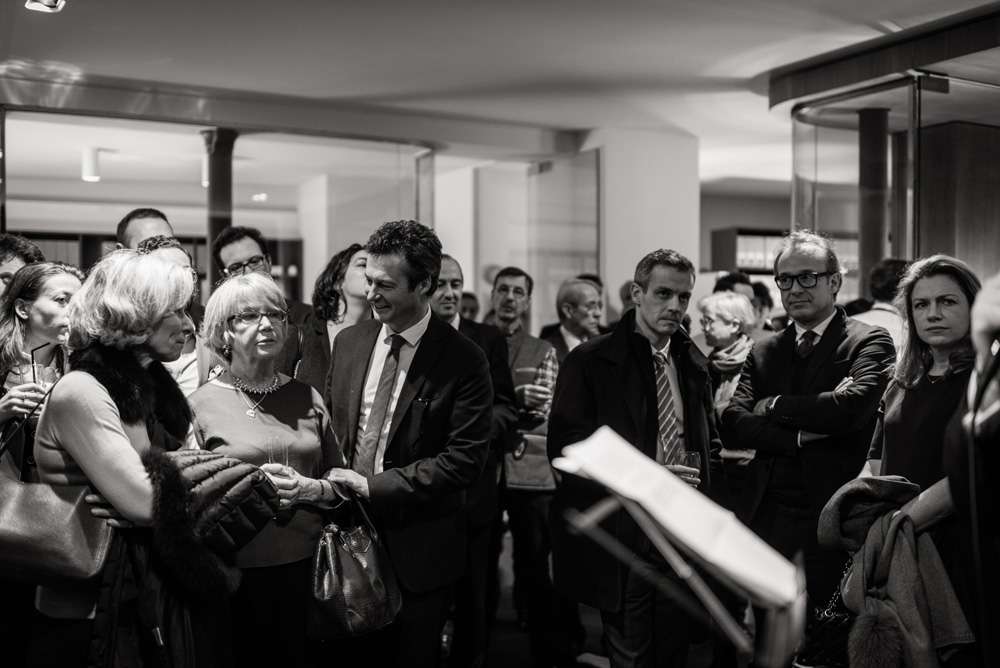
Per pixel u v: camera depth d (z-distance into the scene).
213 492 2.21
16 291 2.81
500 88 6.24
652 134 7.58
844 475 3.06
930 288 2.53
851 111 5.79
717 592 3.01
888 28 5.00
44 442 2.19
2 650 2.44
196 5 4.50
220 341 2.61
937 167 5.31
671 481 1.42
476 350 2.90
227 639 2.35
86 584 2.17
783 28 4.98
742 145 8.17
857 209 5.80
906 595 2.24
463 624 3.42
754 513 3.18
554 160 7.88
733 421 3.27
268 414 2.60
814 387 3.18
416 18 4.73
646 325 3.08
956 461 1.98
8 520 2.12
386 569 2.63
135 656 2.16
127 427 2.20
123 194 6.49
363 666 2.82
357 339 3.02
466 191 8.73
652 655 2.94
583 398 3.07
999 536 1.96
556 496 3.12
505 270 4.70
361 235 7.04
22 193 6.32
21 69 5.67
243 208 6.67
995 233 5.11
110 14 4.61
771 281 10.50
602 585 2.93
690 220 7.73
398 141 7.04
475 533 3.40
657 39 5.14
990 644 1.86
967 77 5.12
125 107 6.16
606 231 7.44
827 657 2.40
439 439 2.82
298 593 2.55
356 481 2.61
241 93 6.35
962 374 2.50
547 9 4.62
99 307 2.19
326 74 5.87
